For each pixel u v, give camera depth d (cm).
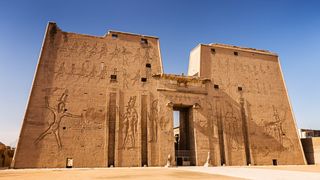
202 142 3447
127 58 3500
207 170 2277
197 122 3509
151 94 3438
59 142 2936
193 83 3666
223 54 4022
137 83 3428
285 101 4131
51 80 3097
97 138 3081
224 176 1667
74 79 3194
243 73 4025
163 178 1548
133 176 1702
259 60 4222
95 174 1881
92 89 3228
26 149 2794
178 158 3422
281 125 3966
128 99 3334
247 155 3666
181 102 3519
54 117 2989
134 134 3222
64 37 3319
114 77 3369
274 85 4153
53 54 3203
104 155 3044
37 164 2795
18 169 2623
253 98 3947
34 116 2912
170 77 3541
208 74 3809
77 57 3291
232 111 3762
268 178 1489
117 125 3189
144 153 3212
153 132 3297
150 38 3719
